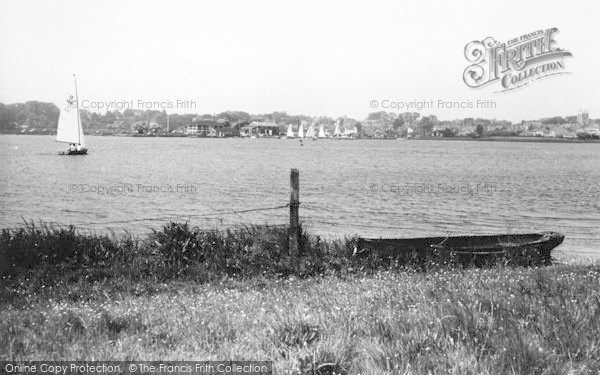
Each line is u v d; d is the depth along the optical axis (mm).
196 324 8055
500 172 83688
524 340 6328
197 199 45000
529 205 44719
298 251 15516
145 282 13609
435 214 38531
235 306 9625
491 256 16938
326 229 31094
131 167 84562
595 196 51844
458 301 8070
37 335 7773
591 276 11312
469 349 6188
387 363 5859
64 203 41656
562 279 10602
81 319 8453
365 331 7090
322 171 80438
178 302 10445
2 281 13258
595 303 7977
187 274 14445
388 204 43188
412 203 44156
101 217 34844
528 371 5738
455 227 33250
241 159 111625
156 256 15211
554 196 51656
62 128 112562
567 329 6801
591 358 6031
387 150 179000
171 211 37906
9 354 6723
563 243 27656
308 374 5832
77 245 15625
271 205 41594
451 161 116500
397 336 6707
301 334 6859
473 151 182000
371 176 71938
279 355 6305
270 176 69750
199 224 30562
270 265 14859
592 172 86812
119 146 178000
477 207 42719
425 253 16594
